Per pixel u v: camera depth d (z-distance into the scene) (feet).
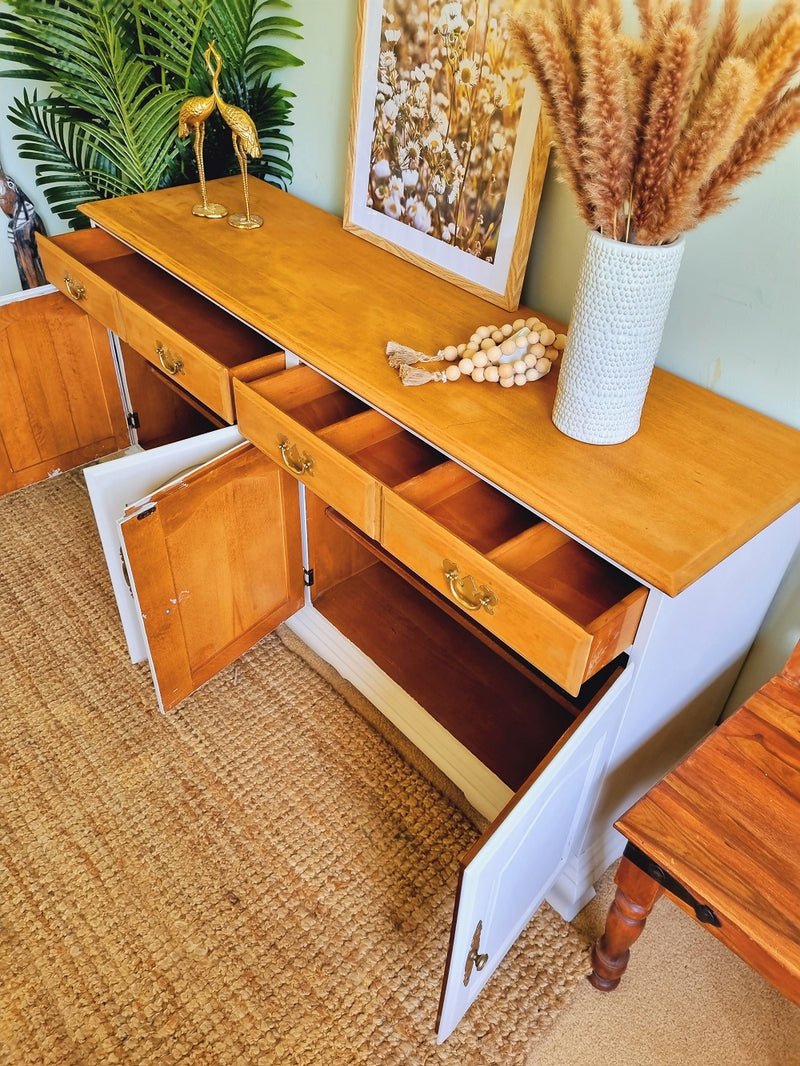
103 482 4.26
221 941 4.11
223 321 5.08
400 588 5.68
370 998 3.92
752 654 4.60
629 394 3.39
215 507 4.46
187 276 4.63
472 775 4.66
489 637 4.56
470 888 2.88
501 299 4.44
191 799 4.72
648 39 2.77
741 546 3.21
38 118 7.42
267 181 6.06
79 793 4.73
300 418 4.42
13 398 5.84
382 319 4.30
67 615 5.78
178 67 5.47
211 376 4.49
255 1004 3.89
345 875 4.40
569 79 2.79
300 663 5.55
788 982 2.79
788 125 2.65
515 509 3.87
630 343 3.21
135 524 4.03
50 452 6.29
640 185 2.88
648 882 3.38
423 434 3.60
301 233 5.18
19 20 5.32
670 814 3.13
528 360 3.85
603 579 3.53
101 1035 3.77
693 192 2.83
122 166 5.91
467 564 3.34
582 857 4.14
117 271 5.52
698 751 3.35
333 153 5.45
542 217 4.29
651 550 3.02
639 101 2.75
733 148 2.79
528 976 4.04
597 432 3.49
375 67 4.65
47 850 4.46
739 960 4.15
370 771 4.91
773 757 3.34
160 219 5.23
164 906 4.24
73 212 6.81
